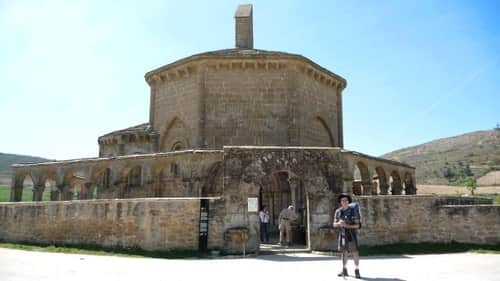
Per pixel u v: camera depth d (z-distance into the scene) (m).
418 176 123.75
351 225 10.80
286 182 24.41
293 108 25.25
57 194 32.62
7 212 21.00
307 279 10.15
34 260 13.73
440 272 11.26
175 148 27.55
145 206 16.67
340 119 30.52
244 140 25.22
